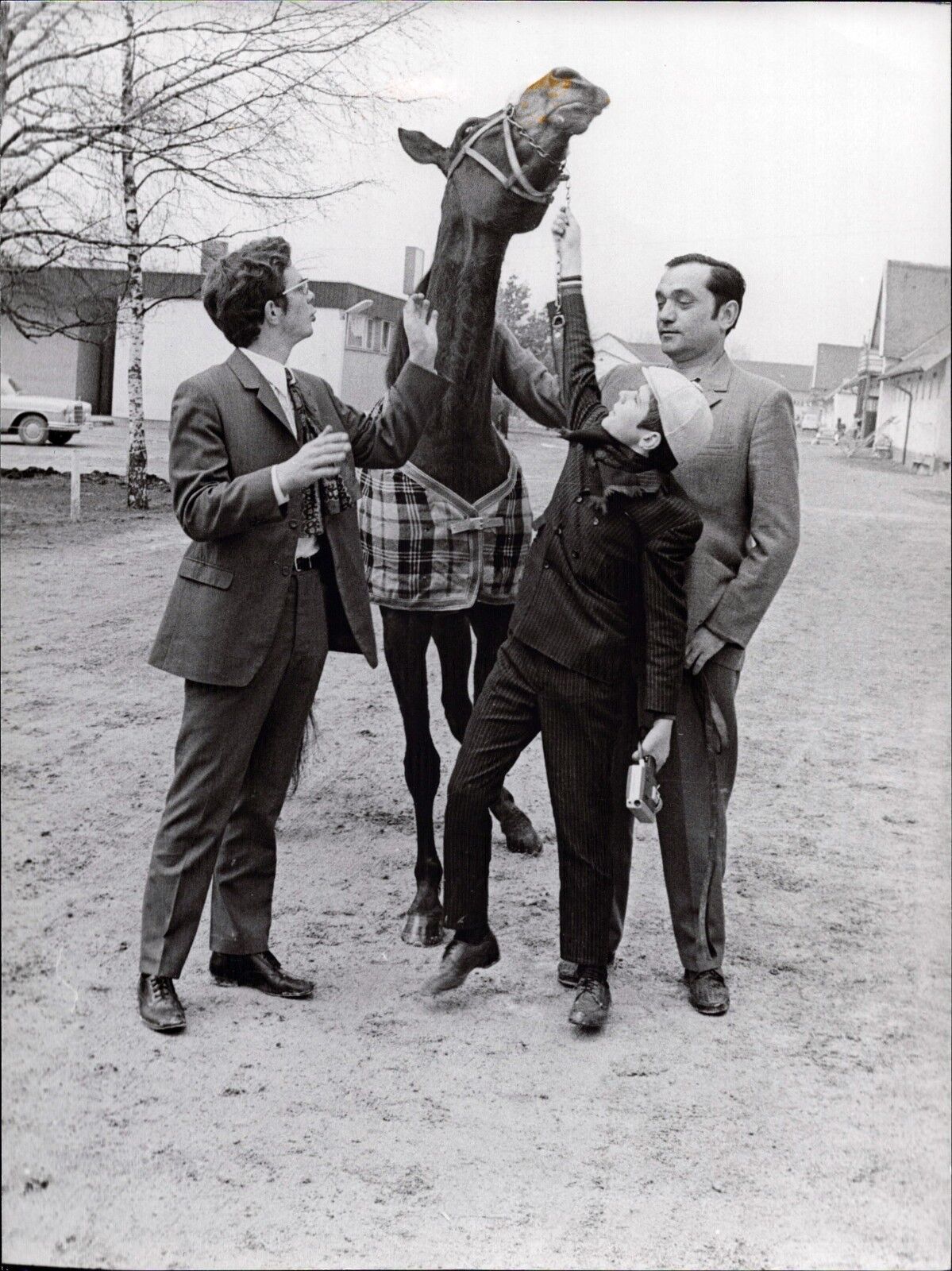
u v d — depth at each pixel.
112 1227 2.04
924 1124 2.37
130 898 2.93
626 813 2.80
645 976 2.95
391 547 2.92
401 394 2.66
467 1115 2.35
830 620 5.71
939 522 6.28
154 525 4.14
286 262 2.53
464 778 2.58
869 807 3.90
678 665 2.49
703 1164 2.27
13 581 4.04
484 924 2.63
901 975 2.96
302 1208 2.10
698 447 2.48
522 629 2.59
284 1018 2.63
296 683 2.60
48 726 3.63
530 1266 2.01
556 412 3.12
